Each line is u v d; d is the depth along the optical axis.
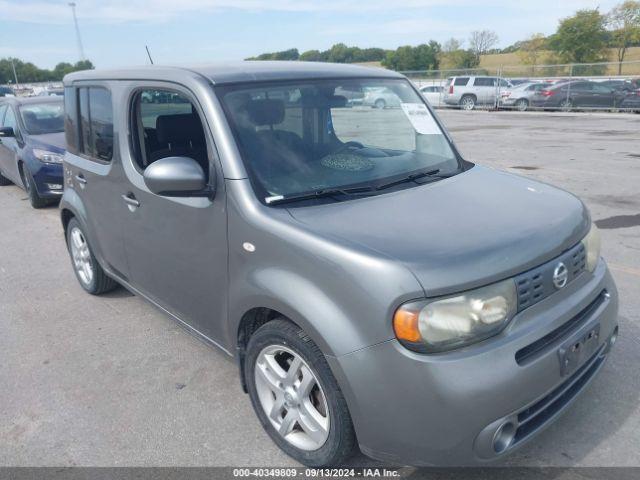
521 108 26.53
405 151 3.36
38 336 4.20
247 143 2.77
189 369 3.64
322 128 3.10
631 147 12.73
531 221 2.53
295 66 3.35
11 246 6.61
